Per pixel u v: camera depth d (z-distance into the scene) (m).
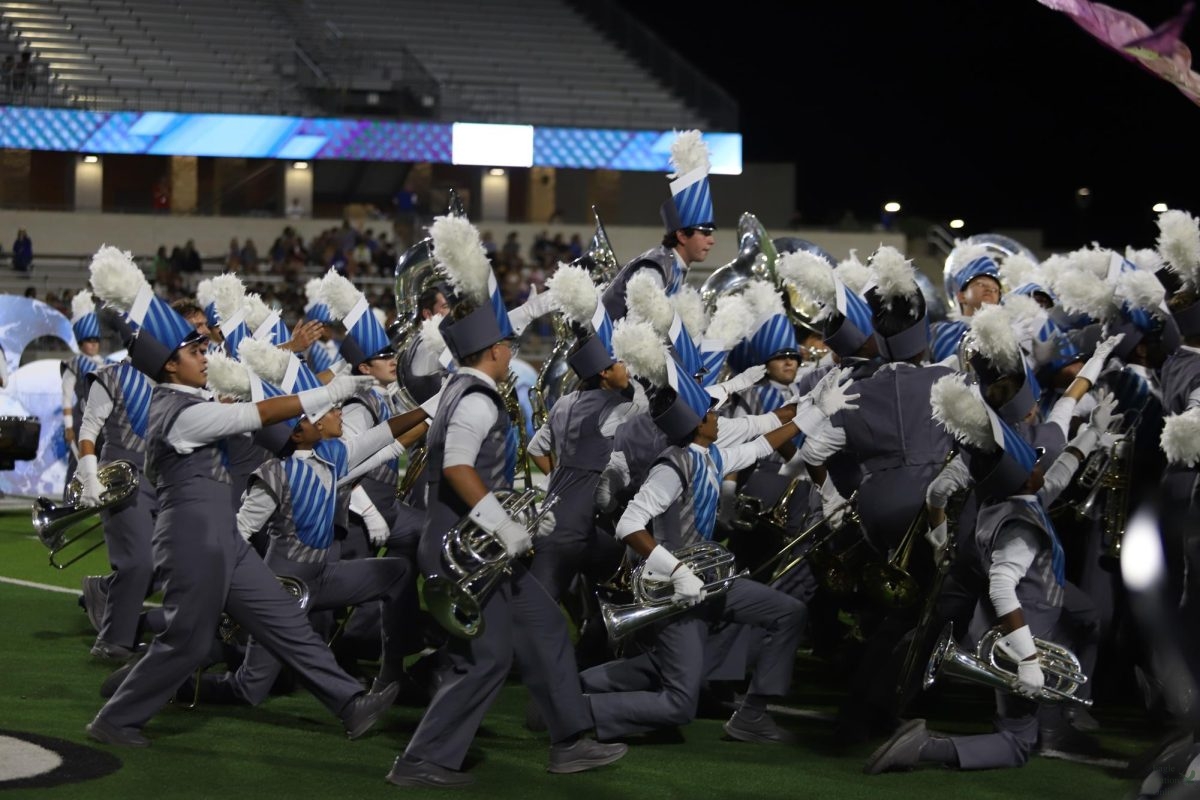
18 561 11.25
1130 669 6.87
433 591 5.09
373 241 29.30
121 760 5.52
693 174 7.24
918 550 5.91
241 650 6.70
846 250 31.61
